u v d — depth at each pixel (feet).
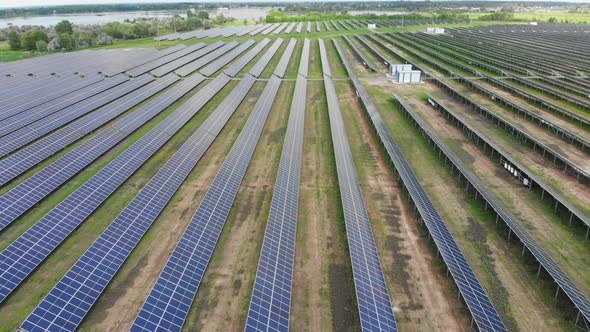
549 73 322.75
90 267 94.84
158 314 81.56
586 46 475.72
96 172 151.94
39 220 110.83
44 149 164.25
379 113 220.02
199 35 591.78
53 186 136.46
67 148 173.68
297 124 196.34
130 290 94.27
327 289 95.09
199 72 320.09
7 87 263.49
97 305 89.71
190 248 101.55
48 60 367.25
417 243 110.32
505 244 109.81
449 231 112.98
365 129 196.85
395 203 130.00
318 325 85.66
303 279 98.02
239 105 238.89
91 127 193.57
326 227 118.11
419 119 196.24
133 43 538.06
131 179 146.51
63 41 482.69
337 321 86.69
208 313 88.22
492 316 82.23
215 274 99.45
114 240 105.09
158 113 219.82
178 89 264.52
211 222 114.21
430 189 138.72
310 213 125.18
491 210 125.39
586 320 83.56
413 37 574.97
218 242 111.04
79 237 113.60
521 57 398.42
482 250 107.65
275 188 128.47
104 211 126.31
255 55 409.08
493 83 290.15
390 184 142.31
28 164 152.05
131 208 118.11
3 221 115.34
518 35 597.52
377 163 159.43
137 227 112.78
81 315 83.66
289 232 111.04
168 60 375.04
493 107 230.89
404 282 96.73
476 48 460.55
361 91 252.62
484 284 95.96
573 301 84.79
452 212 125.08
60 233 110.83
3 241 111.24
